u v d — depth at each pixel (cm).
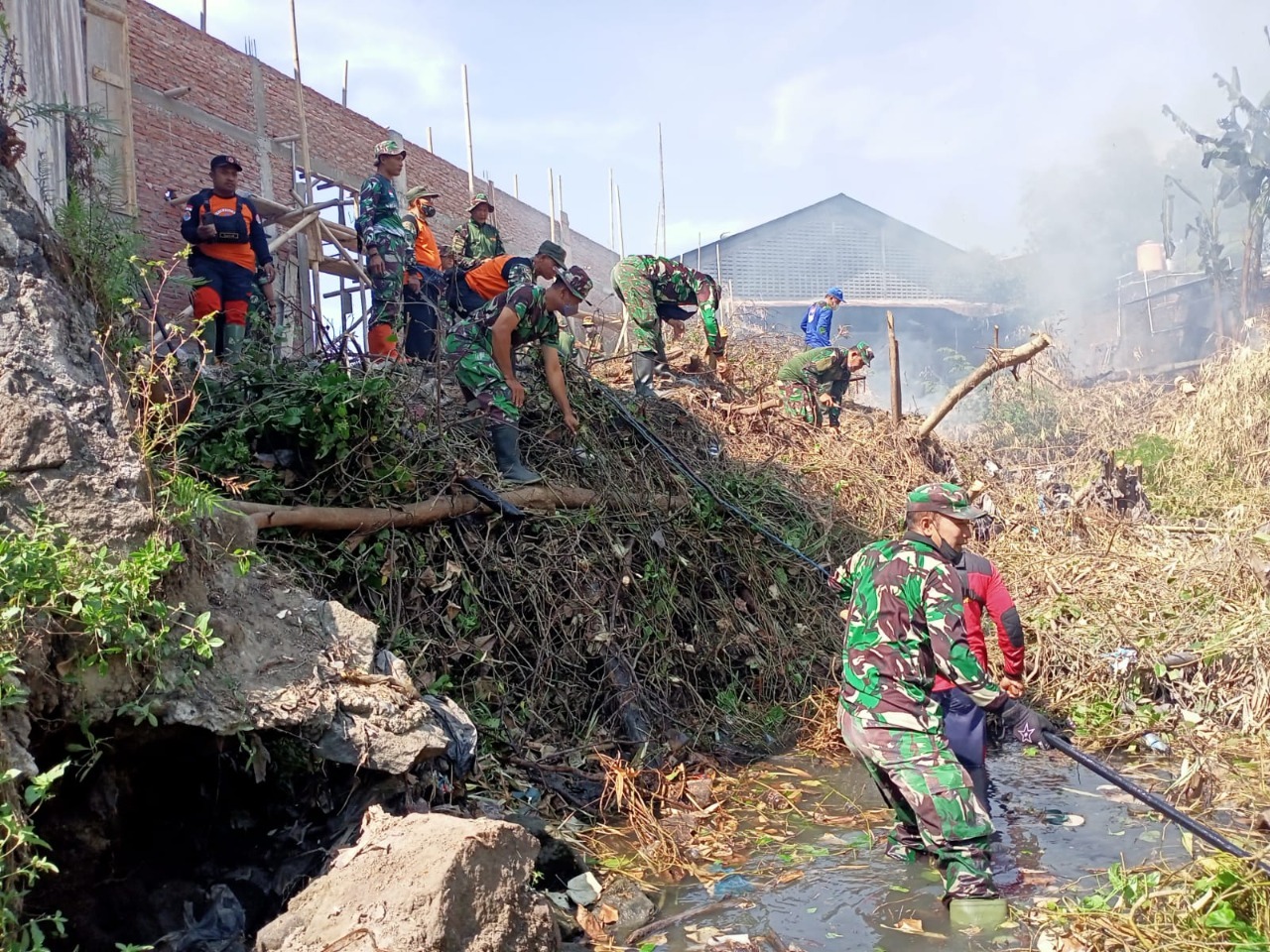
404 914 260
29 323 306
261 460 458
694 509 634
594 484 603
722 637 583
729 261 3512
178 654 289
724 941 338
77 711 265
